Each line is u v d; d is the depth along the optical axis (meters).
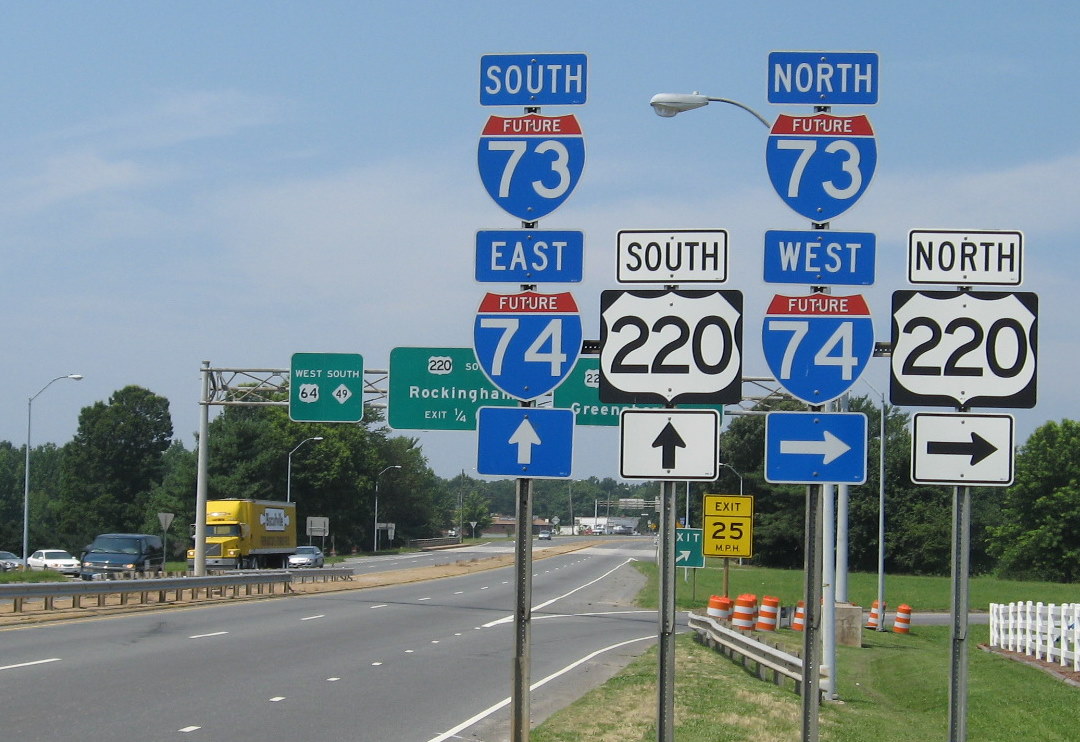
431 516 150.88
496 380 7.88
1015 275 7.56
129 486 107.25
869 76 8.02
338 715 13.18
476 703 14.64
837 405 16.69
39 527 107.44
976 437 7.48
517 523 7.69
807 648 7.60
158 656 18.31
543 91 8.05
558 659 21.14
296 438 95.25
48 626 23.22
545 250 7.92
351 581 51.75
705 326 7.54
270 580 39.53
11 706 12.79
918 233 7.62
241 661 18.16
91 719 12.12
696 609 38.97
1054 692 19.41
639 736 11.94
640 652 22.83
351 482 100.00
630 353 7.57
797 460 7.64
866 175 7.95
